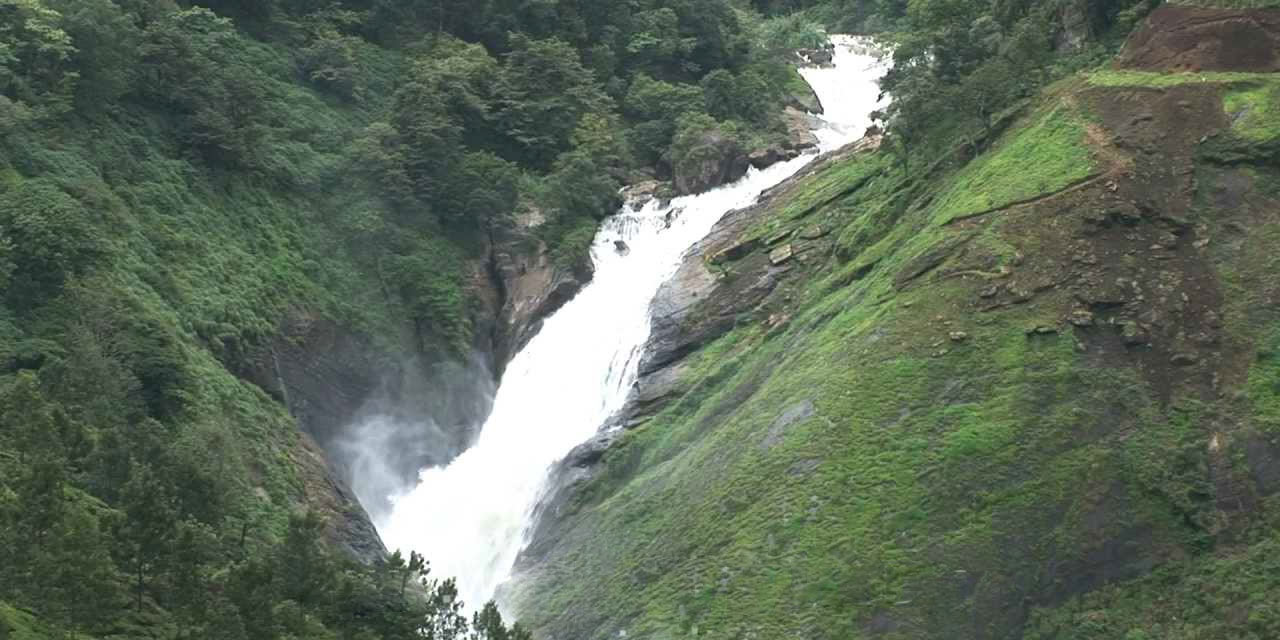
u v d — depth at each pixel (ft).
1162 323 200.13
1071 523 184.65
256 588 164.04
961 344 206.80
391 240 304.91
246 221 286.66
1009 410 196.34
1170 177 215.72
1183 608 174.60
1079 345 200.34
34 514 161.07
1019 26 265.75
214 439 225.35
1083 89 236.22
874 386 207.62
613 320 290.15
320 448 263.29
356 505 254.68
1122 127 224.94
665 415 248.52
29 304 231.71
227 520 209.97
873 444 200.85
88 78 277.85
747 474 209.77
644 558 212.02
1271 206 209.56
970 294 212.23
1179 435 188.75
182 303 255.91
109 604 158.10
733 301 267.18
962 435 195.72
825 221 272.92
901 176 266.57
